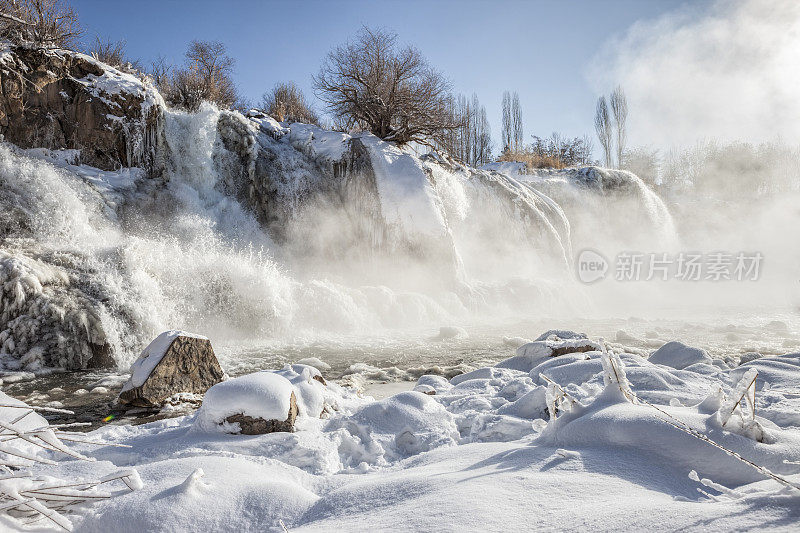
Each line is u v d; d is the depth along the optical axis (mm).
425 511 2109
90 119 16734
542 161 39594
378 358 10695
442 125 27266
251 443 3768
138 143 17516
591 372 5387
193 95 23844
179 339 6469
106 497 2529
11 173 14125
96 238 14414
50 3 17344
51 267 10688
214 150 19625
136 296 11367
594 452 2670
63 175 15227
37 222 13641
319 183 22375
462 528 1904
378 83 26156
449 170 25766
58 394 7395
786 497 1700
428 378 6699
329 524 2242
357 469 3426
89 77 17125
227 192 19969
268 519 2436
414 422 4242
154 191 17438
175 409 6066
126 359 10312
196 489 2607
